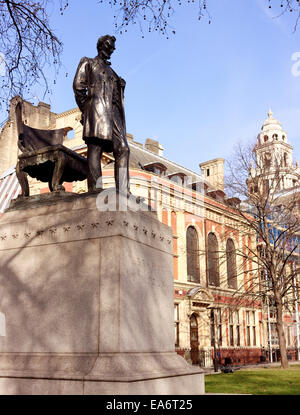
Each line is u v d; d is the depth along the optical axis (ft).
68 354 18.93
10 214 23.48
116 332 18.19
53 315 19.97
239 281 130.41
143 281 20.95
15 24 34.94
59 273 20.48
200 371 22.75
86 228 20.45
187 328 103.60
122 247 19.56
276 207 99.66
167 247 24.45
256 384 42.16
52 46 36.63
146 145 152.35
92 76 23.93
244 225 106.63
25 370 18.92
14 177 110.32
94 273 19.53
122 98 25.13
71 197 21.97
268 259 96.02
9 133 134.10
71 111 117.08
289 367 85.81
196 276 114.01
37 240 21.70
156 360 20.33
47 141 26.53
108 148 24.39
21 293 21.24
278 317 88.38
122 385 16.47
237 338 126.93
